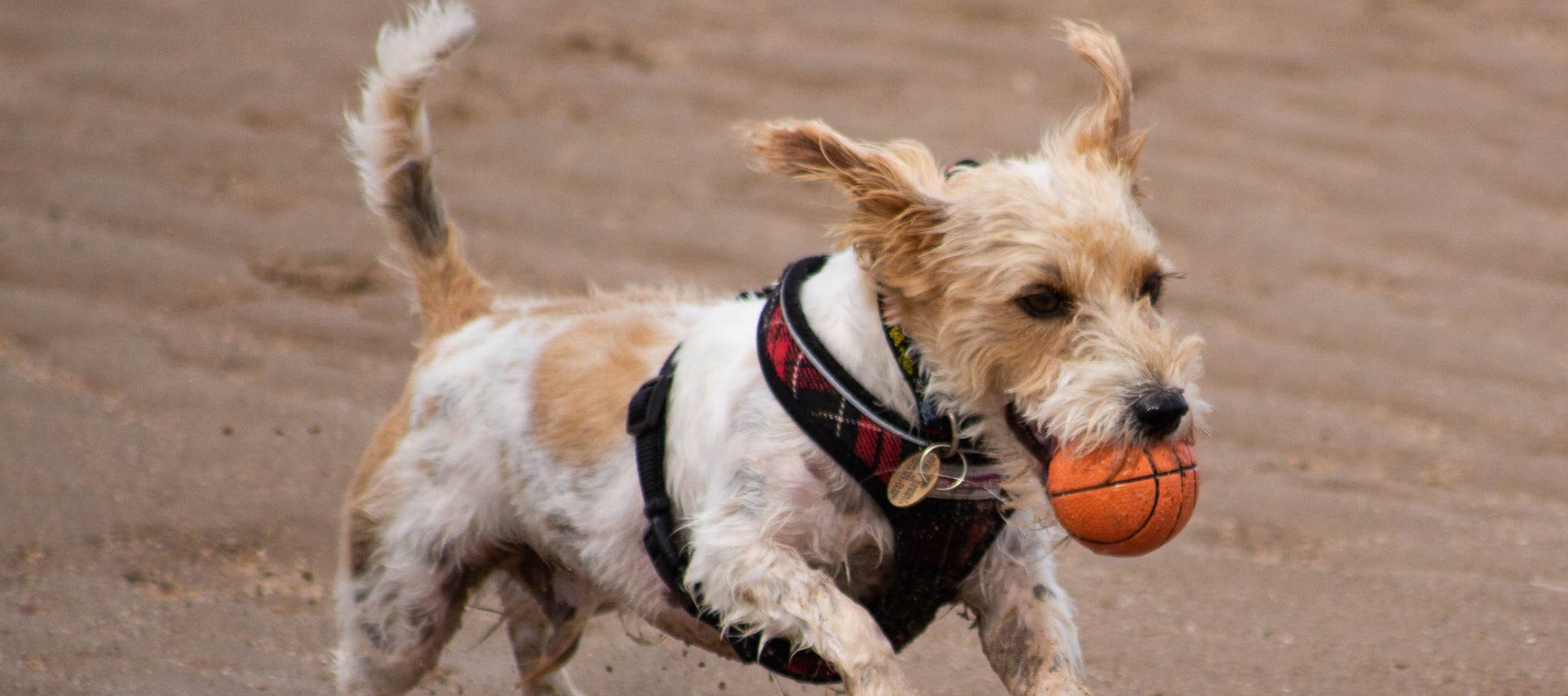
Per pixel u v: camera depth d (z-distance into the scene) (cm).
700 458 673
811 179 654
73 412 1245
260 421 1257
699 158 1939
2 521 1048
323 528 1083
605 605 851
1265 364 1448
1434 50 2333
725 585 641
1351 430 1327
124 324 1439
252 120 1967
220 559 1036
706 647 753
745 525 643
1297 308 1580
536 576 823
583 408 738
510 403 765
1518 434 1323
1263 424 1334
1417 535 1123
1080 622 995
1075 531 606
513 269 1597
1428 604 1001
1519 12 2506
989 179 643
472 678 932
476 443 772
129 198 1730
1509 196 1877
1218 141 2000
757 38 2344
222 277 1559
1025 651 657
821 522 644
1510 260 1709
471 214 1739
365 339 1441
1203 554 1096
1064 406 600
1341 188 1880
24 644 879
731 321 705
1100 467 597
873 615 695
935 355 634
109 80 2061
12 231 1623
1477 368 1452
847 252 682
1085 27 729
